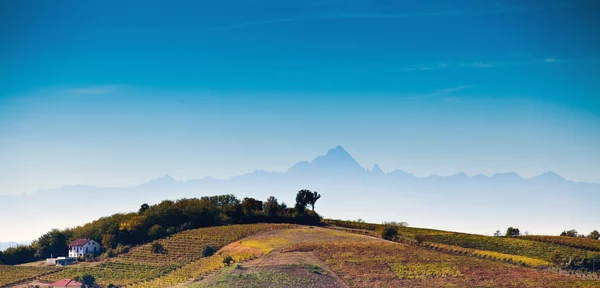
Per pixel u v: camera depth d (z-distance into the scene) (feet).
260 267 446.19
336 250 493.36
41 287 496.64
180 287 427.74
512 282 415.03
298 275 418.92
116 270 546.67
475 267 453.58
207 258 539.29
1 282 527.81
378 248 502.38
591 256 487.61
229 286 399.03
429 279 420.36
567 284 411.54
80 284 495.00
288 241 547.08
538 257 505.66
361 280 416.26
